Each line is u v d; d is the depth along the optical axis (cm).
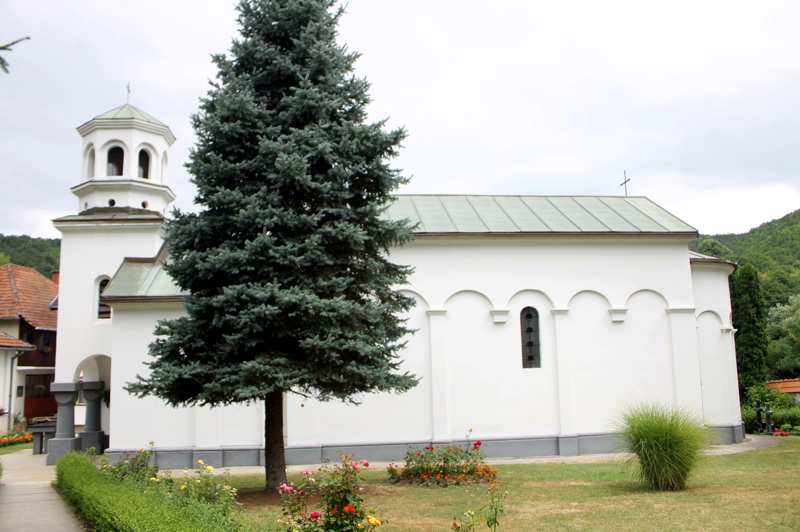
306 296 1018
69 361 1919
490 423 1744
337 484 755
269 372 1017
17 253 6556
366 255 1199
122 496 847
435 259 1802
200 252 1106
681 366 1831
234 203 1076
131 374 1698
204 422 1673
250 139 1138
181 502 809
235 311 1048
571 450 1744
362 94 1197
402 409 1720
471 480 1267
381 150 1174
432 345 1753
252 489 1198
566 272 1839
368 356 1084
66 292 1953
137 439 1677
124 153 2062
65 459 1297
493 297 1800
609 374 1808
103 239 1983
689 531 820
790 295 5069
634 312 1850
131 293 1730
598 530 841
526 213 2023
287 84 1198
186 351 1122
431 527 885
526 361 1794
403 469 1315
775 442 1886
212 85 1150
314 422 1684
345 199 1167
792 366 4147
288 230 1103
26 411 3095
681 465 1076
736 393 1952
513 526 878
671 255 1886
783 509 905
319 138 1103
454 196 2191
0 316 3064
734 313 3259
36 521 956
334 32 1207
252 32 1190
